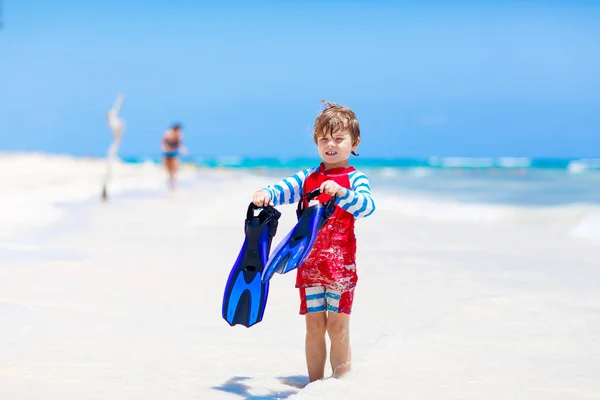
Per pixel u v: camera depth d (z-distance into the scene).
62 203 14.47
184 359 4.30
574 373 4.03
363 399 3.54
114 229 10.52
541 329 5.00
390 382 3.81
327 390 3.63
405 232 10.66
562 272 7.26
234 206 14.51
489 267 7.55
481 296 6.09
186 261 7.79
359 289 6.44
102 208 13.83
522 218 12.34
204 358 4.34
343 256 3.80
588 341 4.69
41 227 10.44
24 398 3.47
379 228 11.19
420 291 6.34
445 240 9.77
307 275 3.84
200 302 5.83
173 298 5.96
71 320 5.11
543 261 7.96
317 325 3.88
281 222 11.74
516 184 25.19
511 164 92.38
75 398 3.49
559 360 4.27
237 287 3.87
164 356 4.34
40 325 4.94
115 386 3.72
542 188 22.19
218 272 7.14
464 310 5.59
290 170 43.31
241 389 3.76
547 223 11.67
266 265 3.66
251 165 72.62
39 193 16.19
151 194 17.80
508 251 8.71
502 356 4.34
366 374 3.94
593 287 6.47
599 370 4.09
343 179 3.94
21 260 7.54
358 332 4.99
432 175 38.00
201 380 3.91
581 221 11.52
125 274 6.96
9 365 4.02
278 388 3.81
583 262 7.88
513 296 6.07
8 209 12.25
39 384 3.70
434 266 7.62
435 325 5.14
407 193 20.17
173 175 20.27
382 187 24.05
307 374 4.11
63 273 6.89
